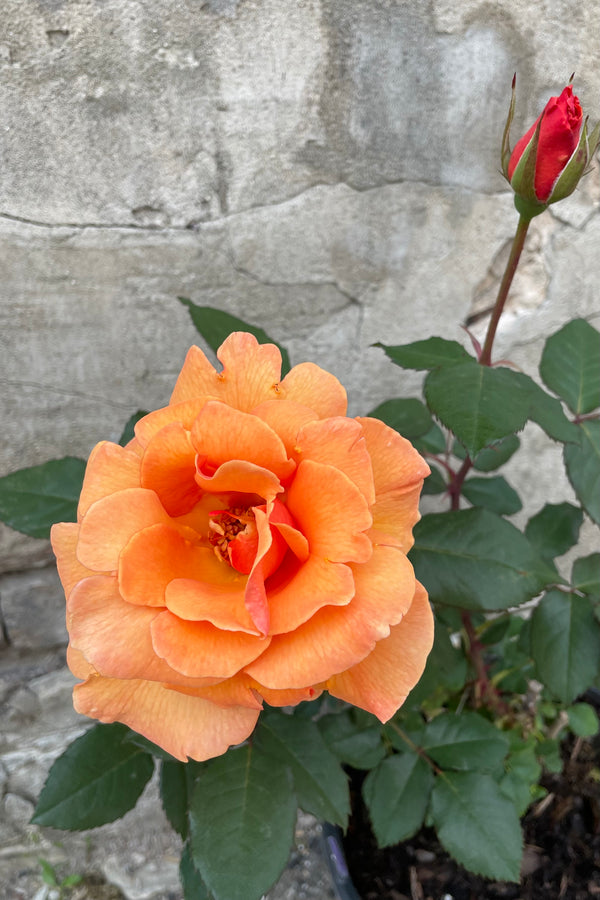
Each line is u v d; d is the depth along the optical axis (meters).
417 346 0.26
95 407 0.36
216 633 0.17
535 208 0.22
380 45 0.30
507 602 0.27
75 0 0.26
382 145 0.32
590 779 0.38
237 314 0.35
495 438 0.23
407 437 0.31
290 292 0.35
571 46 0.31
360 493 0.17
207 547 0.21
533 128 0.21
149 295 0.34
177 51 0.28
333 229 0.34
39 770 0.43
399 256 0.35
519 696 0.39
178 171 0.31
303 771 0.26
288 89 0.30
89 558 0.18
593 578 0.31
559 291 0.38
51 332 0.33
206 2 0.27
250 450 0.18
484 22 0.30
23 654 0.43
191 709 0.19
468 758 0.30
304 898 0.40
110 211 0.31
